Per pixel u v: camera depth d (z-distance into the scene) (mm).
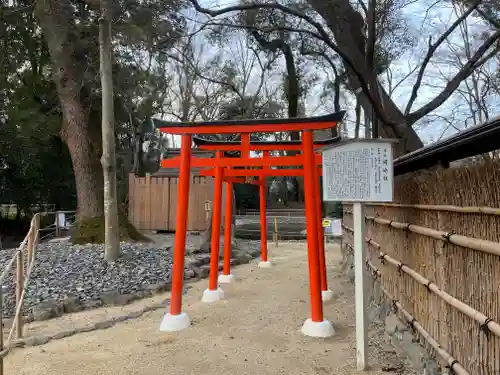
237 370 3176
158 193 13133
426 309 2939
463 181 2377
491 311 2064
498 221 2014
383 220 4266
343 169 3260
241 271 7719
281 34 11039
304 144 4164
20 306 3965
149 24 7988
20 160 14688
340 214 15984
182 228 4387
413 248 3275
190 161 4523
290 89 16547
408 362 3168
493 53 5859
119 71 11695
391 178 3057
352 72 6457
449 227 2564
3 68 11047
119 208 10016
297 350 3572
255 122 4301
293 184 27750
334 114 4035
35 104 11703
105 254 7203
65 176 16188
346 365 3203
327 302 5316
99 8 8148
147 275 6527
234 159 4719
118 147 18844
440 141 2520
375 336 3854
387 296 4109
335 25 6078
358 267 3164
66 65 9547
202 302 5371
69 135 9883
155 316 4824
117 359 3439
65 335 4129
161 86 15852
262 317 4613
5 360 3471
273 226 14516
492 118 1885
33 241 4496
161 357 3463
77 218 9742
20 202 15797
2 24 9656
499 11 6477
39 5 8766
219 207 5723
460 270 2398
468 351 2293
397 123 5773
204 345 3740
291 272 7582
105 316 4812
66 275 6312
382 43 8406
